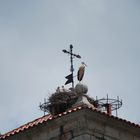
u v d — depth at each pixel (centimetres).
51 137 2906
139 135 3002
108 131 2923
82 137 2855
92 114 2877
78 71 3080
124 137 2964
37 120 3152
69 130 2881
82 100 3012
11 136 2961
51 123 2903
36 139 2933
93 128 2886
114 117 2925
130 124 2962
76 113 2866
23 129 2941
